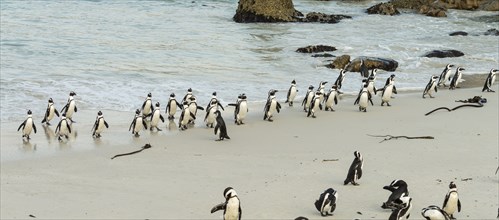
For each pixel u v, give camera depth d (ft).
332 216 51.98
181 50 138.21
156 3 216.13
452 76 118.01
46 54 127.24
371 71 114.62
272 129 81.71
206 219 52.03
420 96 101.81
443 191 57.62
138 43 144.56
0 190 59.21
